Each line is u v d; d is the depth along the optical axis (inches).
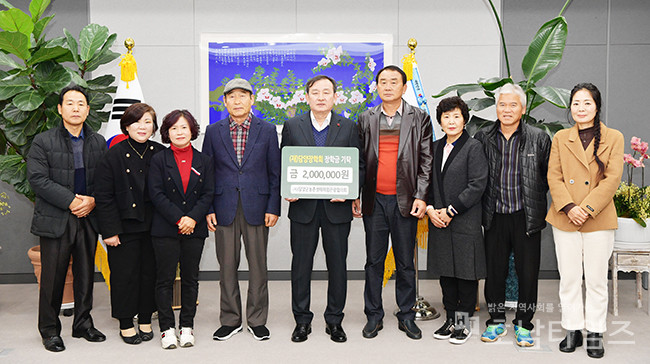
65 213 110.2
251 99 115.7
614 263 136.1
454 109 114.3
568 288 109.9
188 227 109.0
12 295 161.9
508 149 114.1
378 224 117.8
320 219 115.6
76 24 176.6
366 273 121.3
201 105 178.9
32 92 125.9
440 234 117.4
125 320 115.6
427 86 180.7
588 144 107.2
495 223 115.2
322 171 112.3
